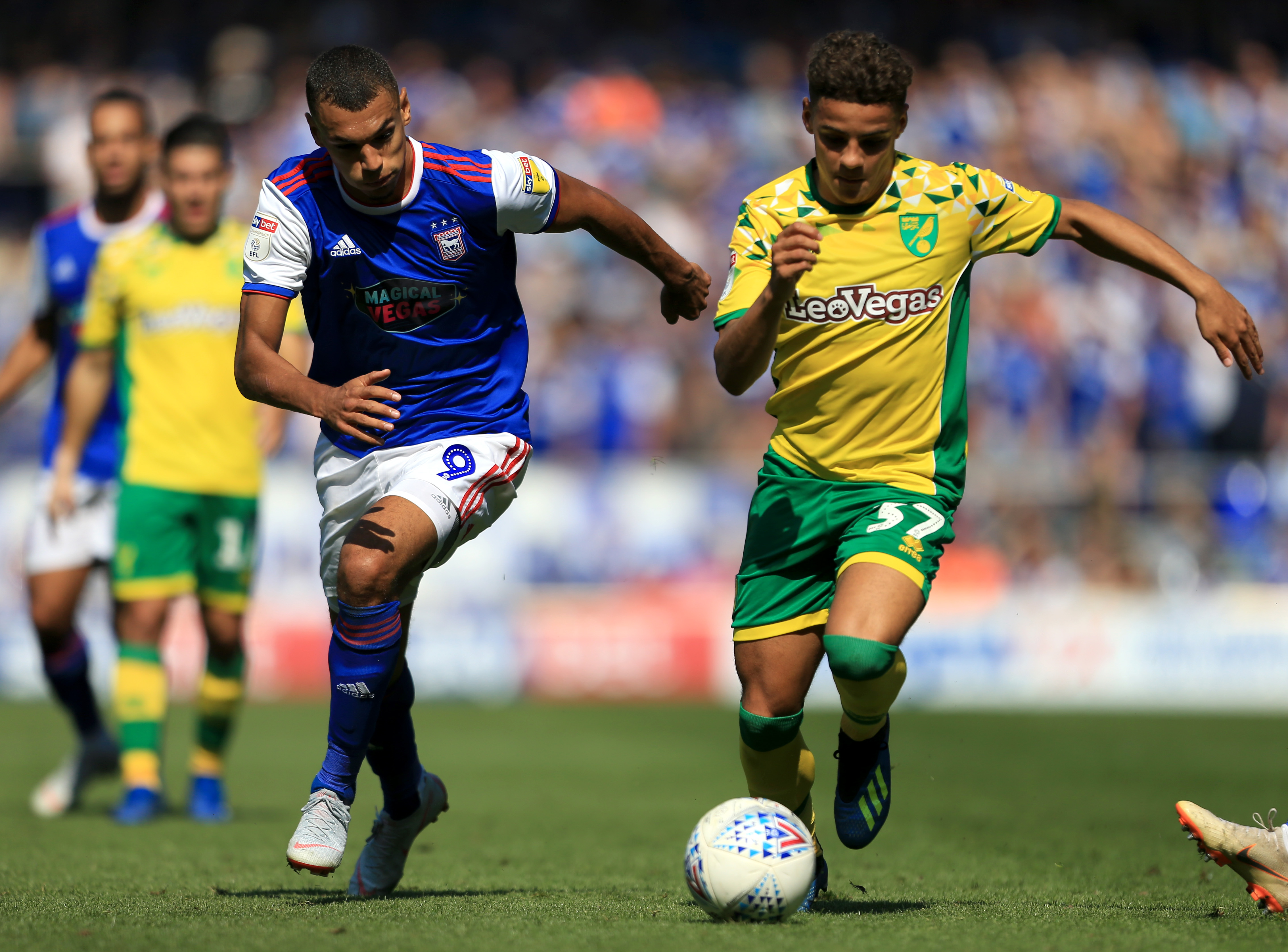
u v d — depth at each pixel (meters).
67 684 26.45
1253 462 51.00
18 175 70.62
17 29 75.75
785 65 74.44
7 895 15.12
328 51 13.63
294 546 49.16
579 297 61.56
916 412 15.12
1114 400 59.50
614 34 75.94
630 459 55.38
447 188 14.40
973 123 70.44
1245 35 77.06
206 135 24.55
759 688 15.09
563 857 20.20
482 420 15.12
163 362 24.78
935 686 49.25
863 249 14.88
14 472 50.56
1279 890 13.73
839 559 14.60
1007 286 60.47
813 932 12.34
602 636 49.81
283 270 14.34
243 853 20.06
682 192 67.12
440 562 14.94
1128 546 50.84
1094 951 11.60
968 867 18.94
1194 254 67.75
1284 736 39.72
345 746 14.15
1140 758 34.94
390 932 12.28
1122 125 71.81
